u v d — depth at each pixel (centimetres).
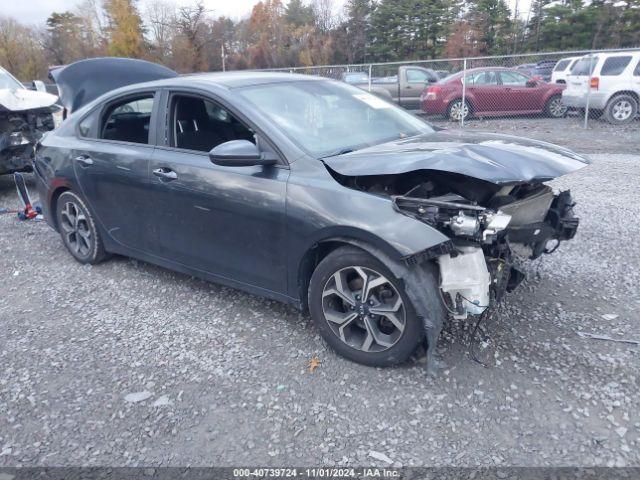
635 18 3962
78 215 512
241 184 362
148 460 268
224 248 387
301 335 375
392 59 4366
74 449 278
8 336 395
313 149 357
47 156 522
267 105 385
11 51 4197
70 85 750
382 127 421
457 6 4331
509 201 329
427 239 290
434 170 329
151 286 470
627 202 674
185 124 424
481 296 303
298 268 348
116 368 347
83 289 472
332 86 452
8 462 271
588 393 299
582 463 252
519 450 262
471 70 1510
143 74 788
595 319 380
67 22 4453
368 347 329
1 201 819
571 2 4134
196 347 367
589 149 1082
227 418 295
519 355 338
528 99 1518
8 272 523
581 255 498
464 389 308
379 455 263
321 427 284
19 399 320
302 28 4184
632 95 1338
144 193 429
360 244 313
